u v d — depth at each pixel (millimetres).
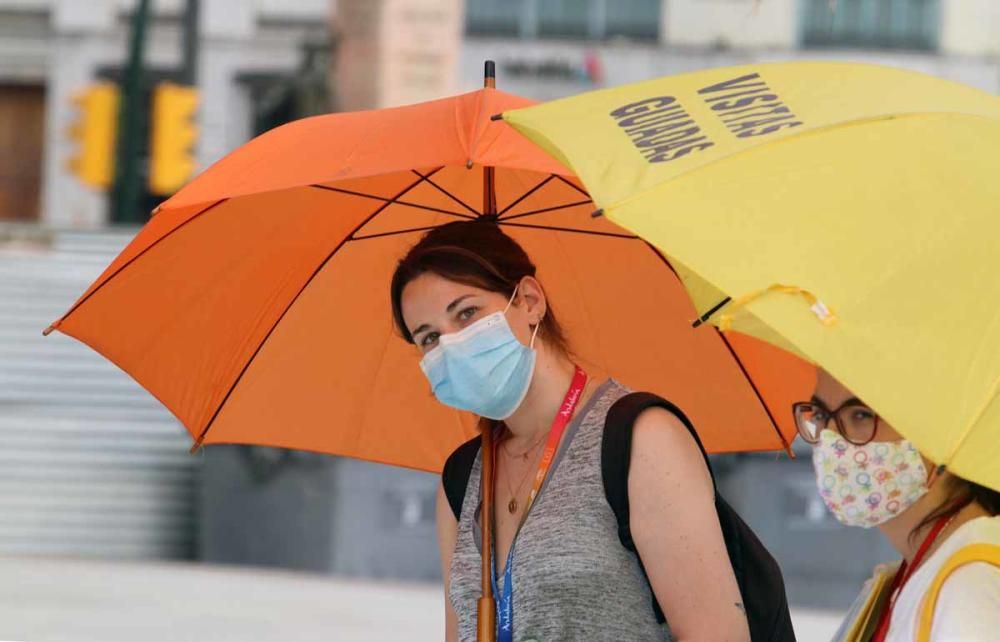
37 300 29312
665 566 5461
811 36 48531
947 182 4559
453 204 6586
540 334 5926
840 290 4273
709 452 6910
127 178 32219
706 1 49250
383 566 25703
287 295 6621
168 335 6398
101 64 52312
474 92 5812
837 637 5293
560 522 5578
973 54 48188
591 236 6613
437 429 6859
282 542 25844
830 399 4949
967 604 4516
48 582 22406
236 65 50219
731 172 4574
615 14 49812
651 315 6691
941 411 4090
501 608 5668
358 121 5812
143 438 27219
